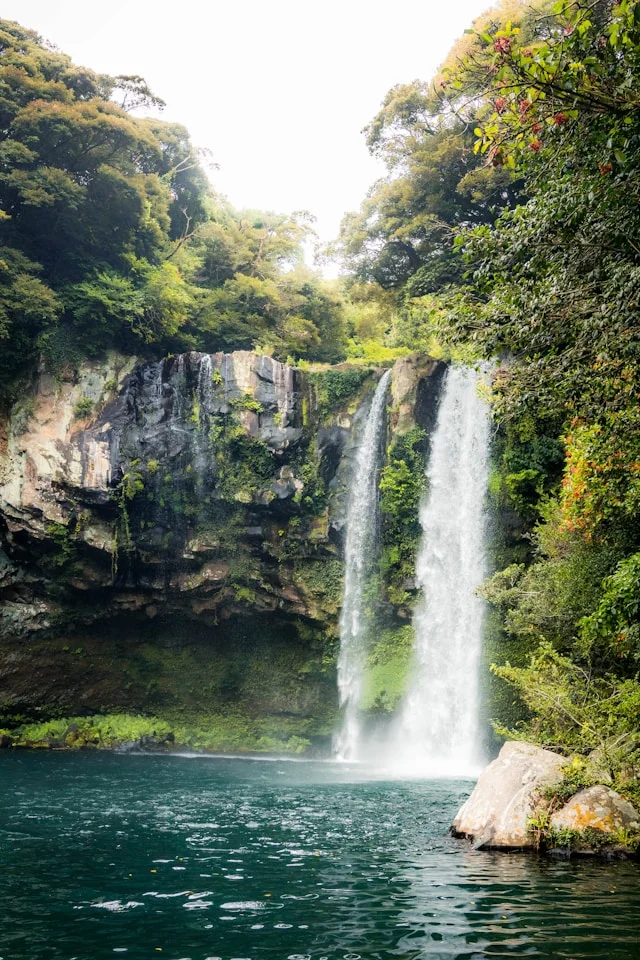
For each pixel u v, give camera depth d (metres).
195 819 11.95
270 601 29.77
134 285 33.59
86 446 28.95
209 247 42.47
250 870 8.15
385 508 28.67
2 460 28.77
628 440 9.58
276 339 37.78
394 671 28.17
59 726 28.77
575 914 6.45
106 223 33.09
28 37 35.31
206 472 29.53
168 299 33.06
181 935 5.89
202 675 31.33
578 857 8.83
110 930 6.01
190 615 30.53
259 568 29.66
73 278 32.94
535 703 12.34
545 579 17.53
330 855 8.99
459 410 28.34
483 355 9.07
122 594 30.14
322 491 29.48
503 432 26.80
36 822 11.57
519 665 24.83
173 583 29.92
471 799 10.39
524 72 6.77
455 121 31.23
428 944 5.69
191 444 29.70
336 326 41.31
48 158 32.19
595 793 9.44
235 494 29.17
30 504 28.12
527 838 9.20
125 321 31.91
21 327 30.00
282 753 29.22
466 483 27.48
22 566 29.19
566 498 14.58
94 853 9.07
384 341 43.03
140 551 29.58
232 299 37.78
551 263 8.06
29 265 30.44
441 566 27.67
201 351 36.19
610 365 8.09
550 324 8.19
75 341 30.38
